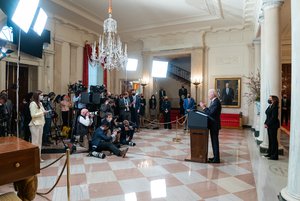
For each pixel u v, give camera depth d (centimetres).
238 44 1205
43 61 977
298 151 275
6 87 827
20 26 399
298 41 282
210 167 512
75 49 1166
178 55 1352
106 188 391
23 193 197
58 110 952
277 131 581
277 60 625
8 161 164
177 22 1161
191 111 562
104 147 606
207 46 1267
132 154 620
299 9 283
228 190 388
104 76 1368
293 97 287
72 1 916
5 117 547
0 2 344
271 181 430
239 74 1204
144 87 1390
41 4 896
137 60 1412
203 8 991
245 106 1193
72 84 1077
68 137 800
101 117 768
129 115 964
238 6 923
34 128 518
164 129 1111
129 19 1134
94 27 1206
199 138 551
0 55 439
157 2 938
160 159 571
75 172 470
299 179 273
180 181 427
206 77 1266
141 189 388
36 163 180
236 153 641
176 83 1786
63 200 344
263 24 718
